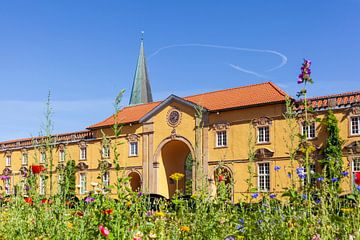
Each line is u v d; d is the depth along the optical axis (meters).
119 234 6.69
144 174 51.56
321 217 7.05
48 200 8.17
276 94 43.53
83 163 57.72
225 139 45.41
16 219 8.55
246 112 44.16
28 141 65.31
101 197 7.43
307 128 7.18
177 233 8.25
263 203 8.34
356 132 37.62
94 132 58.12
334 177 8.24
